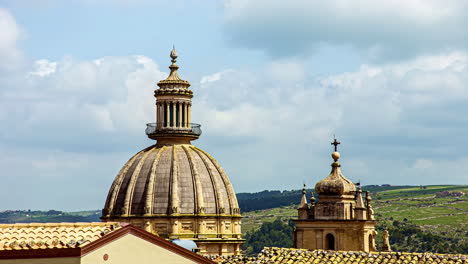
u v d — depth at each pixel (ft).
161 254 454.81
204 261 469.57
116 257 439.22
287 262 618.85
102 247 434.30
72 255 425.69
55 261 426.51
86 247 426.92
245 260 643.04
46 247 428.15
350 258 612.70
